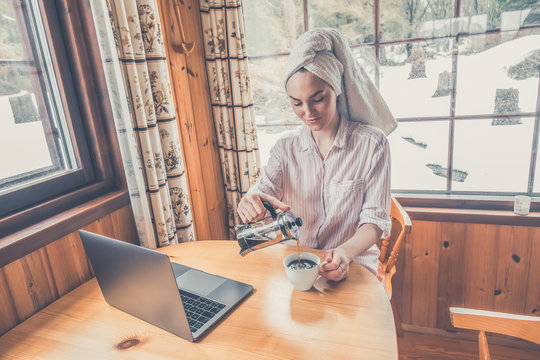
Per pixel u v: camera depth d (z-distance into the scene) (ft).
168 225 4.76
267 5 5.92
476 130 5.47
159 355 2.60
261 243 3.35
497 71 5.14
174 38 5.33
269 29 6.02
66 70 4.13
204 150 6.27
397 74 5.61
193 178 5.88
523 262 5.41
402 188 6.08
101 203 4.11
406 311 6.31
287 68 3.70
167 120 4.72
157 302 2.75
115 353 2.67
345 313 2.90
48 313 3.26
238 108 6.06
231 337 2.72
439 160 5.77
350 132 4.11
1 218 3.44
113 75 3.98
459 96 5.41
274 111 6.42
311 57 3.52
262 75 6.27
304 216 4.56
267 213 3.73
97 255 3.05
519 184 5.47
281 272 3.58
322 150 4.26
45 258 3.52
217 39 5.85
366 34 5.57
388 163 4.00
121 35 4.03
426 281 6.03
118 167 4.53
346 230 4.24
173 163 4.87
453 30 5.18
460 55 5.24
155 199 4.54
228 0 5.60
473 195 5.72
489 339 5.92
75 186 4.28
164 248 4.32
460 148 5.61
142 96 4.34
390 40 5.49
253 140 6.26
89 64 4.24
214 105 6.32
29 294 3.37
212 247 4.25
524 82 5.06
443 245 5.76
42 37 3.99
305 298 3.13
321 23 5.75
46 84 4.07
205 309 3.02
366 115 4.20
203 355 2.56
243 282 3.43
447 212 5.56
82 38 4.15
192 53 5.84
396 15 5.37
